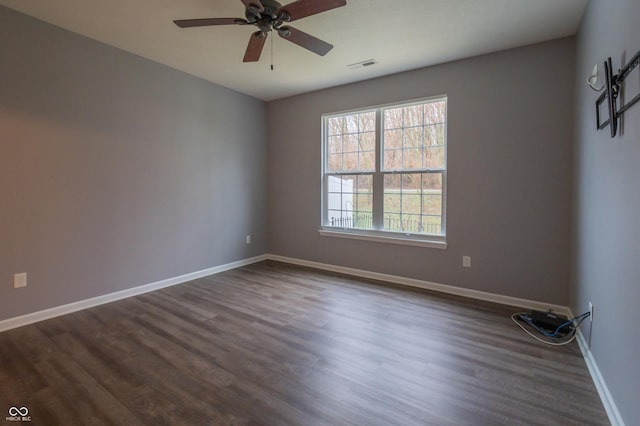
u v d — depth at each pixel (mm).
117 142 3303
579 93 2656
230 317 2932
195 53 3369
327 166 4598
